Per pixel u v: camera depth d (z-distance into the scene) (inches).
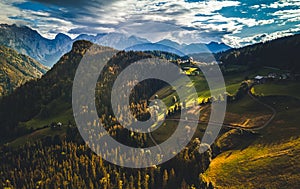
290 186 4810.5
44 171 7007.9
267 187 4955.7
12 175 7155.5
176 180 5738.2
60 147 7849.4
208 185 5339.6
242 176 5447.8
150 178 6033.5
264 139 6747.1
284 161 5477.4
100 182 6018.7
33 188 6530.5
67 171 6569.9
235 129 7495.1
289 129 6825.8
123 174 6112.2
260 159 5831.7
